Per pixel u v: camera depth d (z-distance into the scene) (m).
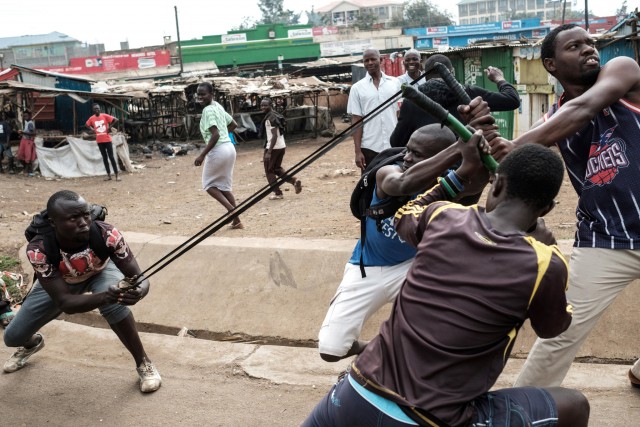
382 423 2.38
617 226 3.48
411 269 2.53
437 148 3.34
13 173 18.33
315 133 26.02
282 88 26.67
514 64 17.02
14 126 20.86
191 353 5.39
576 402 2.53
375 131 7.55
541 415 2.44
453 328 2.33
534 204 2.43
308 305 5.81
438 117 2.63
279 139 10.62
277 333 5.69
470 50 18.30
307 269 6.04
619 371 4.51
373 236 3.76
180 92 27.42
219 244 6.64
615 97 3.19
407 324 2.42
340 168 14.69
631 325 4.74
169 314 6.20
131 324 4.79
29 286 7.08
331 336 3.86
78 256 4.46
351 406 2.46
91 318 6.50
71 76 26.19
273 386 4.79
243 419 4.39
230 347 5.45
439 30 61.66
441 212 2.55
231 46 57.84
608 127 3.45
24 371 5.26
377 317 5.41
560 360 3.57
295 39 58.12
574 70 3.38
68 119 25.92
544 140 3.04
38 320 4.80
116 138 18.39
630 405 4.09
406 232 2.68
